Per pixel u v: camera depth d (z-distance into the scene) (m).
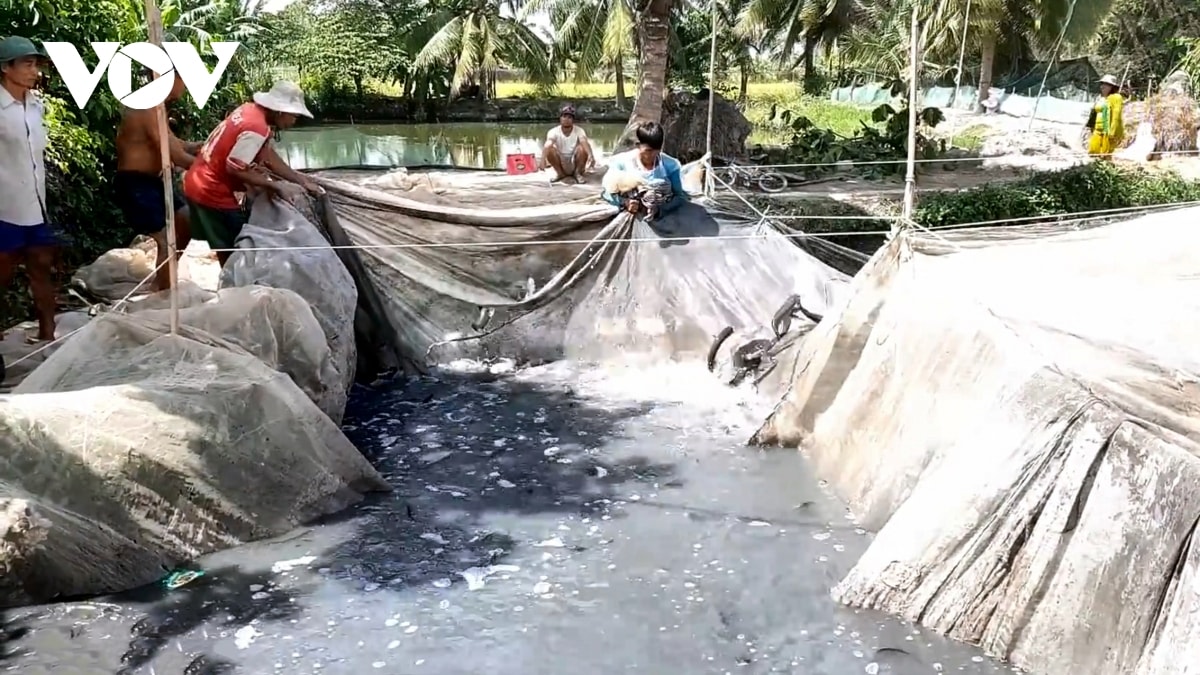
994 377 3.57
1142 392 3.19
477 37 25.47
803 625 3.35
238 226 5.95
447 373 6.23
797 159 16.27
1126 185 12.20
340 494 4.27
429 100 29.62
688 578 3.67
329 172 12.63
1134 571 2.78
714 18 8.41
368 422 5.36
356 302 5.83
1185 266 4.28
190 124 10.80
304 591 3.56
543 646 3.25
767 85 40.06
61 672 3.03
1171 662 2.58
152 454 3.69
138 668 3.08
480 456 4.88
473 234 6.62
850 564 3.75
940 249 4.80
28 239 5.22
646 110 15.27
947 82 27.41
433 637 3.30
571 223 6.60
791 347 5.61
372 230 6.57
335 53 29.17
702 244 6.43
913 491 3.69
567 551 3.89
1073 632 2.91
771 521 4.13
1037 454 3.15
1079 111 21.58
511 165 12.31
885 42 22.89
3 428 3.46
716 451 4.91
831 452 4.61
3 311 6.03
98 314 4.62
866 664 3.12
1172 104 16.22
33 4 7.06
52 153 6.86
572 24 21.20
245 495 3.94
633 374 6.11
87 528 3.49
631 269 6.45
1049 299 4.05
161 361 4.20
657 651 3.22
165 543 3.69
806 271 6.25
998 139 18.31
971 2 19.81
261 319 4.70
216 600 3.48
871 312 4.70
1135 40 25.45
